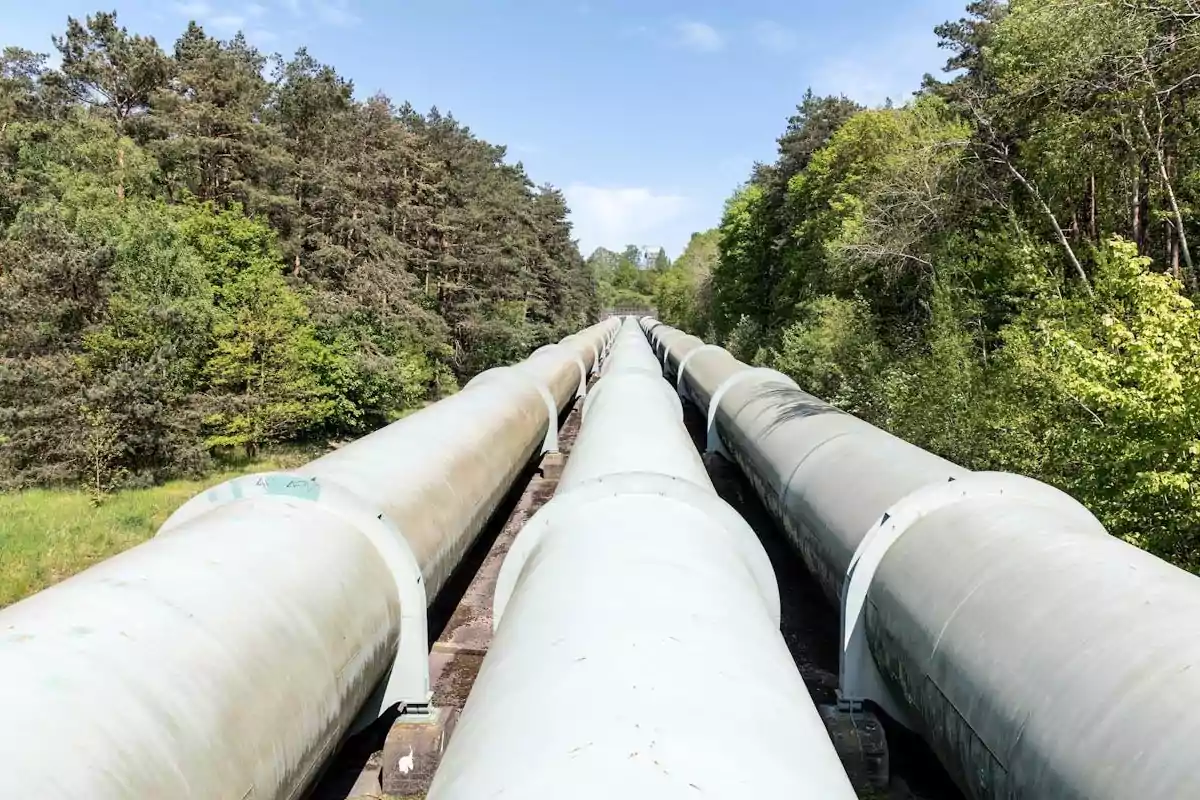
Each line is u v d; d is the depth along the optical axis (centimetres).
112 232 2217
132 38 2842
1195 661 278
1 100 2903
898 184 2084
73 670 266
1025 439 962
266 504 458
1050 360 903
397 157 3588
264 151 2880
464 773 224
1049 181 1499
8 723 234
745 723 230
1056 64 1244
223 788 285
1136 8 1142
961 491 483
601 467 538
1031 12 1330
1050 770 299
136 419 2044
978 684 357
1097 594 337
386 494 522
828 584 580
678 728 222
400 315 3173
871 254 2030
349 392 2912
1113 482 709
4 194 2519
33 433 1973
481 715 257
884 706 495
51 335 2044
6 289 1994
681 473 525
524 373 1235
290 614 366
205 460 2222
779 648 296
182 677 291
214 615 330
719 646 272
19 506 1756
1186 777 245
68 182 2403
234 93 2906
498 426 855
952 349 1341
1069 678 311
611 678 248
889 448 609
